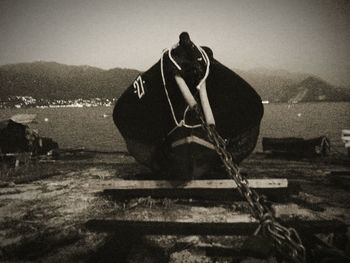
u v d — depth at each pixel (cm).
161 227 409
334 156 1120
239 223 413
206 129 298
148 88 548
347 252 303
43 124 4769
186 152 462
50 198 610
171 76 517
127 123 587
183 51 506
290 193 518
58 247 377
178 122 538
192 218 463
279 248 178
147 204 533
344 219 446
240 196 518
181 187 512
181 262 336
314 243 310
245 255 294
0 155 1057
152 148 580
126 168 944
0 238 406
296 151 1117
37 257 350
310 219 443
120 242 376
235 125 585
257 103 525
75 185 729
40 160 1105
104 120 6088
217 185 504
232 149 590
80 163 1062
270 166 933
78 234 413
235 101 554
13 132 1112
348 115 5775
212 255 343
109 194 546
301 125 3509
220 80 537
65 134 2903
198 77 496
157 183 519
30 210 529
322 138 1102
